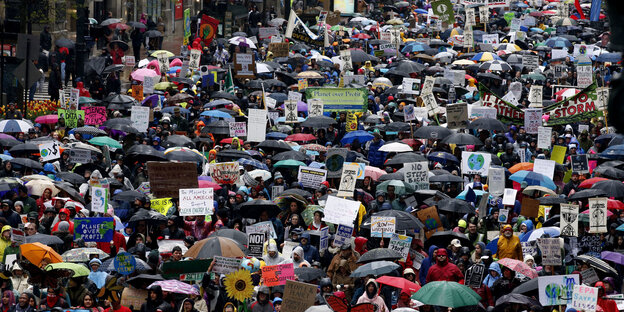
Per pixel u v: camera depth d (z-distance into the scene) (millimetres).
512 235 44312
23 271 38969
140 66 105250
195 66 91750
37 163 54625
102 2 133375
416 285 37875
